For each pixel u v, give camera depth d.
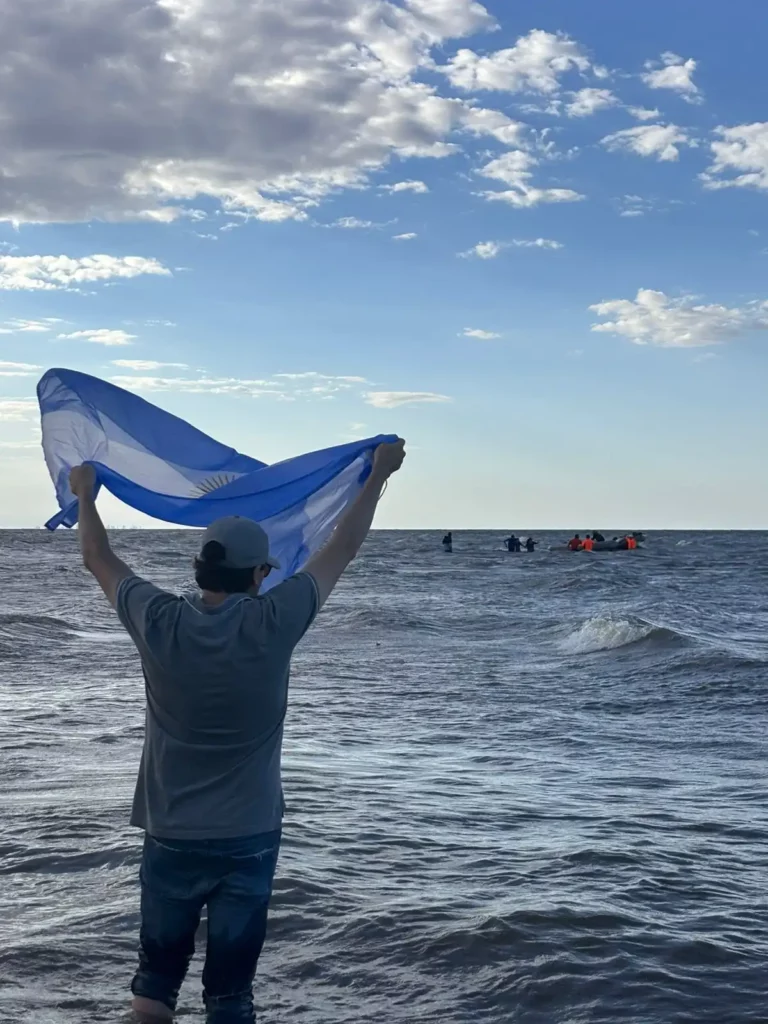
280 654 3.50
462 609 34.44
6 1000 4.50
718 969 4.99
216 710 3.46
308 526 4.02
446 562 77.31
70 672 18.19
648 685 17.11
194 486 4.03
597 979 4.82
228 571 3.59
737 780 9.95
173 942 3.65
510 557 89.12
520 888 6.25
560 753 11.41
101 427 4.01
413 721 13.52
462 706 14.92
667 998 4.63
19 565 67.88
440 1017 4.45
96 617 30.52
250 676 3.46
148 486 3.97
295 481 3.95
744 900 6.11
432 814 8.19
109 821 7.45
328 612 31.56
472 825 7.91
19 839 7.03
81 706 14.14
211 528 3.66
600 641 23.02
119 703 14.44
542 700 15.60
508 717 13.98
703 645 21.09
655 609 32.91
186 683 3.45
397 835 7.46
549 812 8.42
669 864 6.86
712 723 13.59
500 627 28.03
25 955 5.00
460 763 10.68
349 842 7.23
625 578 53.06
